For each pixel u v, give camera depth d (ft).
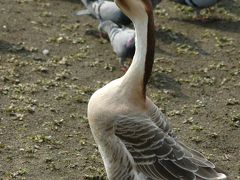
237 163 33.04
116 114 24.16
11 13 49.26
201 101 38.99
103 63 43.16
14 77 40.45
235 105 38.63
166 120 25.75
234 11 51.83
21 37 45.85
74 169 31.89
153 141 24.14
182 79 41.45
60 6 51.24
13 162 32.12
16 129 34.96
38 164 32.07
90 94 39.17
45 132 34.88
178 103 38.65
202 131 35.76
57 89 39.37
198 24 49.52
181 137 35.12
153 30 23.84
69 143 34.06
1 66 41.63
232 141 34.99
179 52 45.09
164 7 52.11
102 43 45.85
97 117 24.45
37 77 40.65
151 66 24.26
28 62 42.39
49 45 45.01
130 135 24.14
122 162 24.57
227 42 46.75
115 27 43.01
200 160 24.36
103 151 25.11
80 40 45.96
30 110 36.76
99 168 32.01
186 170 23.88
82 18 49.57
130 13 23.70
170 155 24.09
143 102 24.62
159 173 24.07
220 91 40.19
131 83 24.32
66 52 44.27
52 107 37.35
